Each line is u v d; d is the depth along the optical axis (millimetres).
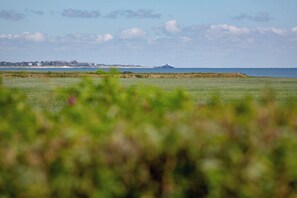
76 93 9164
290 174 6188
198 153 6238
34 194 6094
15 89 8758
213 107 7824
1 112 8164
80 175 6207
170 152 6289
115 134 6484
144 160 6297
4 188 6207
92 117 7500
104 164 6199
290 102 7887
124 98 8594
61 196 6172
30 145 6531
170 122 6910
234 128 6496
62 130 6941
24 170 6172
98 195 6148
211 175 5895
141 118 7434
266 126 6637
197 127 6512
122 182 6227
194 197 6289
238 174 6031
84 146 6273
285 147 6266
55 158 6246
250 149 6289
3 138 7031
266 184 6121
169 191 6289
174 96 8102
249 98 7363
